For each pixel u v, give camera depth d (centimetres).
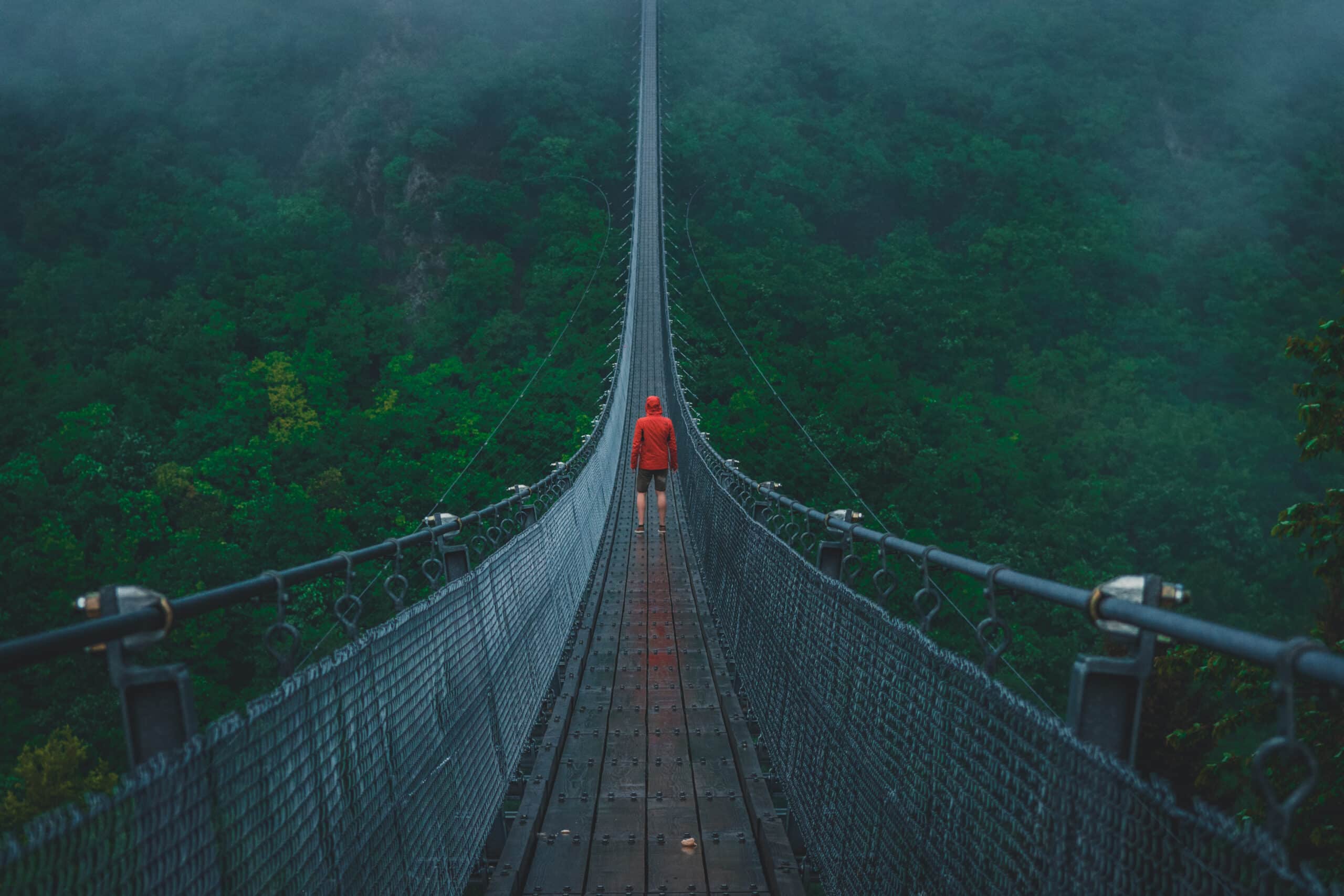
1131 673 133
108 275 5772
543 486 561
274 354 4956
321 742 171
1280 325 6256
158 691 130
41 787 2077
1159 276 7038
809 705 317
